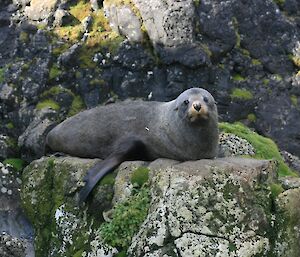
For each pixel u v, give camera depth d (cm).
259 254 2370
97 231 2539
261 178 2564
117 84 3681
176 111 2695
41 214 2855
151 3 3731
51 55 3691
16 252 2811
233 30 3853
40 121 3419
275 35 3981
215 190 2411
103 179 2658
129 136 2847
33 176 2958
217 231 2347
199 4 3822
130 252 2388
